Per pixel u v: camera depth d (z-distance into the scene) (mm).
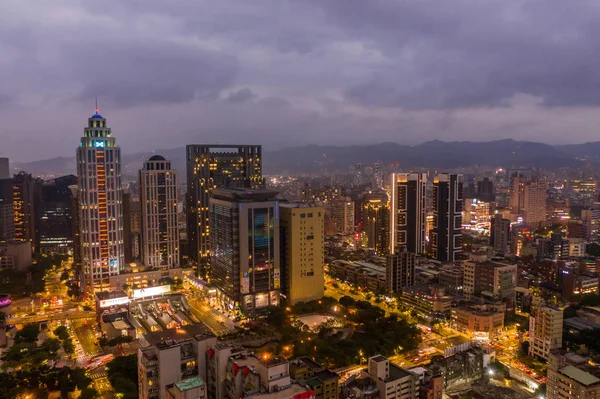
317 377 189500
